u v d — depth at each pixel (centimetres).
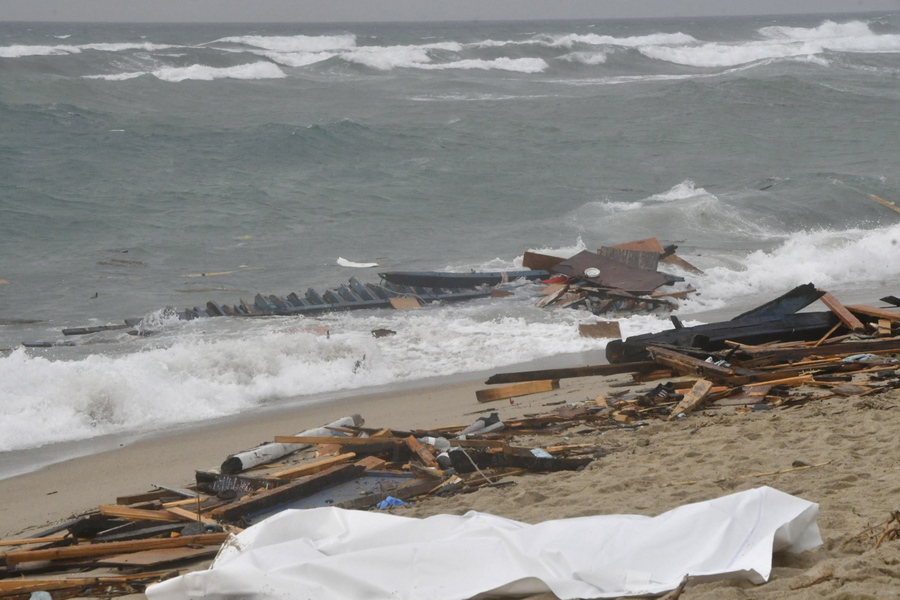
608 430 839
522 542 420
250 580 413
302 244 2067
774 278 1756
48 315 1515
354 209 2409
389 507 643
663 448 734
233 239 2100
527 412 958
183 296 1661
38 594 498
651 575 398
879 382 890
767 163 3117
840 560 412
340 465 746
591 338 1386
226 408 1105
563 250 1962
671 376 1049
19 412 1030
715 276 1766
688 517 431
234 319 1495
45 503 782
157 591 422
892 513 444
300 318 1509
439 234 2181
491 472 709
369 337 1366
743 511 435
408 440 785
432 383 1195
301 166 2914
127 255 1936
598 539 419
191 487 754
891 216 2361
